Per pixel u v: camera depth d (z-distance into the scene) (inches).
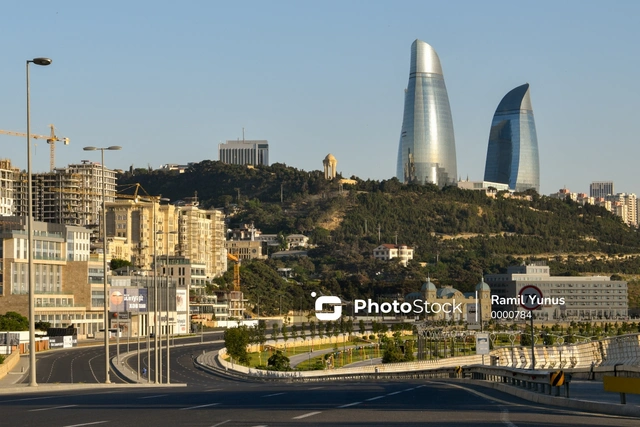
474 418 1656.0
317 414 1690.5
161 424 1462.8
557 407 2087.8
